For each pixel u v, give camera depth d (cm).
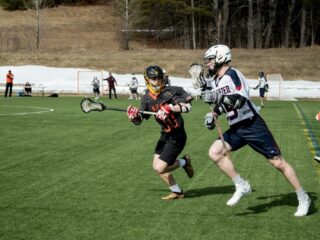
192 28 7194
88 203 711
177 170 949
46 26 7131
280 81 3966
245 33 7581
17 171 938
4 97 3625
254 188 805
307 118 2075
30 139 1368
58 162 1032
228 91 630
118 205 701
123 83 4488
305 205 651
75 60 5194
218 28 6450
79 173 920
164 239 561
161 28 7381
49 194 762
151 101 712
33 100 3253
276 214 657
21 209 680
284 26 7431
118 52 5684
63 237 569
